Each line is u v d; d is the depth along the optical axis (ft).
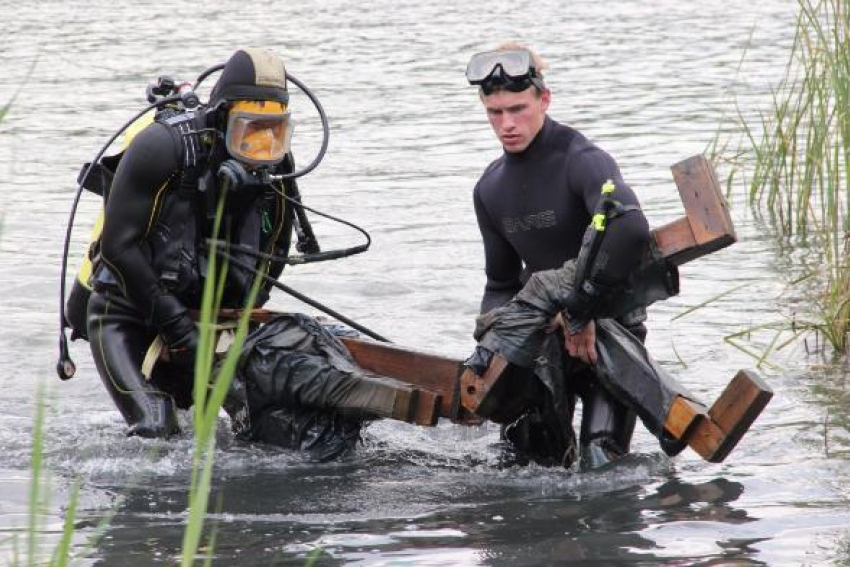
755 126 139.03
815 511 49.88
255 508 52.31
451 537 48.26
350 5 271.90
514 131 57.06
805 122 134.00
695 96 161.17
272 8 268.62
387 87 174.60
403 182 121.29
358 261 95.61
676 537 47.52
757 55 192.85
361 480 56.29
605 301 54.19
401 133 144.36
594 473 55.88
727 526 48.55
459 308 84.12
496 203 59.16
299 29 236.02
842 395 65.05
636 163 125.70
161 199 61.11
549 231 57.67
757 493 52.34
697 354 72.79
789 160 119.34
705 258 94.58
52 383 72.08
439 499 53.26
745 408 52.70
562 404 56.54
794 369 69.62
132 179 60.39
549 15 252.62
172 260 61.67
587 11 257.96
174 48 210.79
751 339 75.20
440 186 119.34
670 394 54.70
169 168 60.44
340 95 169.17
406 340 77.25
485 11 259.80
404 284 89.81
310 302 65.21
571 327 55.11
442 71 186.80
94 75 184.85
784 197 110.42
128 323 63.98
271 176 61.77
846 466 55.26
